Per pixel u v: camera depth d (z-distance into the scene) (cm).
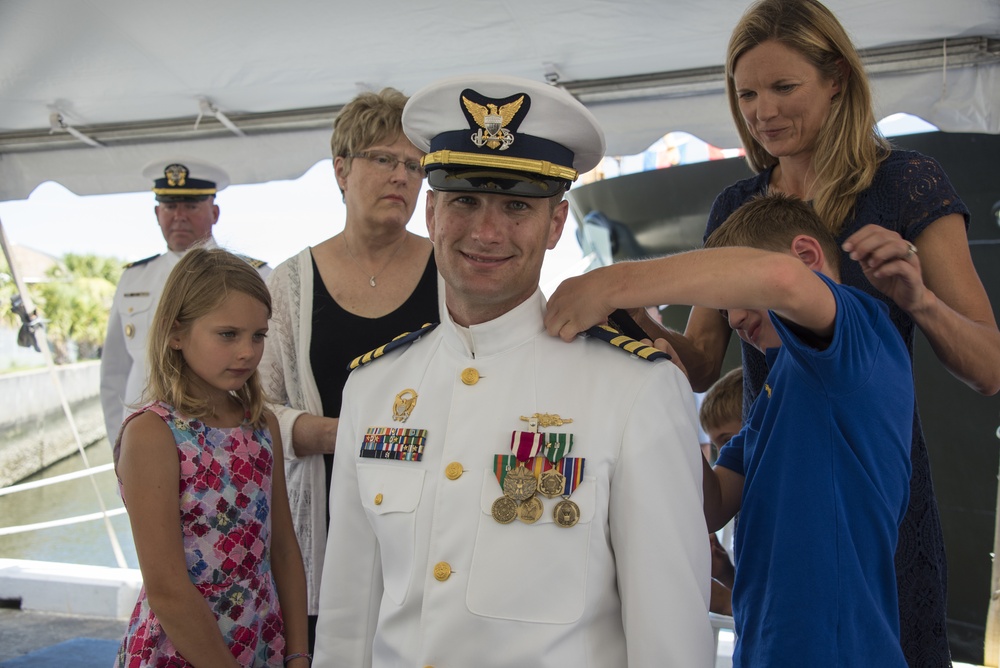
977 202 379
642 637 111
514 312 129
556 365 127
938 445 387
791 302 104
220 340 162
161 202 359
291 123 362
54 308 1605
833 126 157
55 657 348
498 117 120
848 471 115
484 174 118
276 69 328
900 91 285
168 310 164
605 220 549
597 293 121
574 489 117
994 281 380
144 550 150
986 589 378
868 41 279
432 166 122
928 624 147
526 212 120
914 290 124
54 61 323
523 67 318
